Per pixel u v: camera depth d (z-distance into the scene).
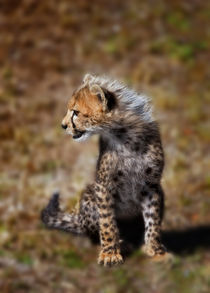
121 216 9.68
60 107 16.45
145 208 9.36
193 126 15.52
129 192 9.34
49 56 18.64
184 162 13.90
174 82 17.48
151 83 17.39
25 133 15.26
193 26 20.05
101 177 9.16
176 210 12.02
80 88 9.10
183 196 12.55
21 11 20.41
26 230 11.69
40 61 18.41
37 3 20.64
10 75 17.78
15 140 15.09
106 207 9.17
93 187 9.80
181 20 20.20
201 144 14.77
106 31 19.73
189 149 14.55
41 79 17.66
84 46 19.00
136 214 9.64
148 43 19.14
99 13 20.45
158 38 19.36
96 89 8.77
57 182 13.33
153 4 20.97
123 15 20.45
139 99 9.09
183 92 17.06
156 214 9.30
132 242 10.08
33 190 13.10
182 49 18.80
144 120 9.02
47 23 19.98
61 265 10.59
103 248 9.23
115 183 9.25
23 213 12.23
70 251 10.82
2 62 18.34
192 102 16.52
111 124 8.86
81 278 10.20
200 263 10.00
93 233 9.88
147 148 9.10
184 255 10.18
